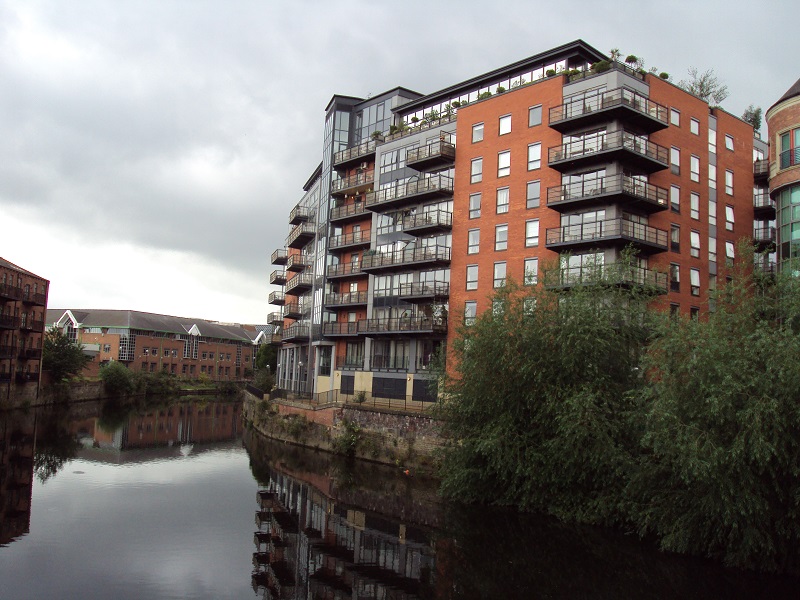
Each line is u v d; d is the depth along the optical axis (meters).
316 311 48.38
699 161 34.31
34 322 55.72
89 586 14.81
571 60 34.69
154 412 58.72
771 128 25.69
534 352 21.33
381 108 46.59
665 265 31.58
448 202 38.00
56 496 23.56
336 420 35.19
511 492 22.34
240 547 18.45
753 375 15.29
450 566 16.98
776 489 15.05
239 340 110.94
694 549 17.20
